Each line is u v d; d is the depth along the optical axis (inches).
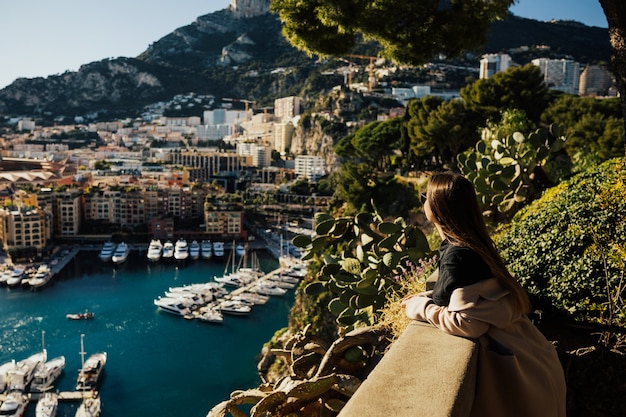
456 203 115.3
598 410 174.7
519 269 231.3
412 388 84.8
